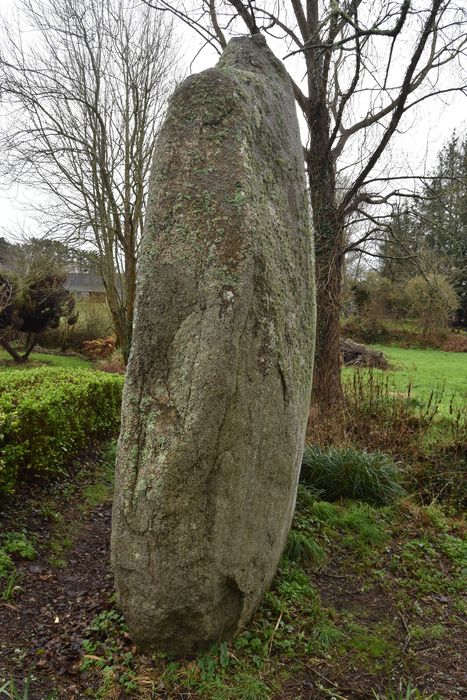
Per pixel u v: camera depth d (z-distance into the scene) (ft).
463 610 10.12
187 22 24.00
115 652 8.07
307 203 10.55
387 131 21.48
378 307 67.97
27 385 17.61
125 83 37.93
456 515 14.75
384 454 16.74
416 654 8.73
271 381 8.22
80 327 52.90
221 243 7.72
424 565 11.60
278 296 8.52
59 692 7.38
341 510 13.71
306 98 25.13
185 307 7.71
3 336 44.47
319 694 7.61
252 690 7.37
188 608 7.66
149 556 7.59
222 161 8.01
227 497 7.73
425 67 22.76
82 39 35.50
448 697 7.79
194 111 8.23
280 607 9.22
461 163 48.39
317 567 11.13
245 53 10.46
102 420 19.90
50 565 10.96
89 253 41.34
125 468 7.79
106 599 9.57
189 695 7.30
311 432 18.51
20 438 13.53
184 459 7.36
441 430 19.99
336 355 24.29
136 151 38.99
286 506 9.24
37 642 8.41
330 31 23.03
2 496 12.93
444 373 40.96
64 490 14.74
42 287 42.63
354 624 9.34
